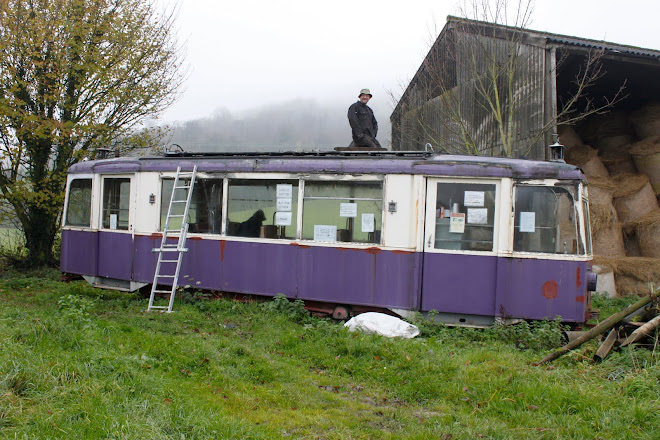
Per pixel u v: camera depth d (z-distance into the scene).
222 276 9.54
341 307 8.88
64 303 7.91
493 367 5.98
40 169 15.05
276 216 9.24
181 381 5.38
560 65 14.95
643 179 15.08
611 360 6.14
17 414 3.99
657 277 12.94
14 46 13.66
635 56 14.27
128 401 4.41
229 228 9.58
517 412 4.87
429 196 8.44
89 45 14.62
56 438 3.73
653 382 5.20
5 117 13.41
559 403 4.94
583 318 8.02
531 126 14.08
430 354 6.66
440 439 4.38
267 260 9.23
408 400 5.50
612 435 4.35
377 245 8.60
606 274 12.88
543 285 8.07
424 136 18.89
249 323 8.37
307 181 9.05
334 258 8.81
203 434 4.03
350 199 8.80
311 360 6.69
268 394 5.34
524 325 7.81
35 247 15.42
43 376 4.59
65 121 14.63
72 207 11.50
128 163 10.54
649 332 6.45
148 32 15.70
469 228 8.32
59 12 14.08
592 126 18.38
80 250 11.24
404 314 8.43
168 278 9.98
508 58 14.48
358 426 4.73
